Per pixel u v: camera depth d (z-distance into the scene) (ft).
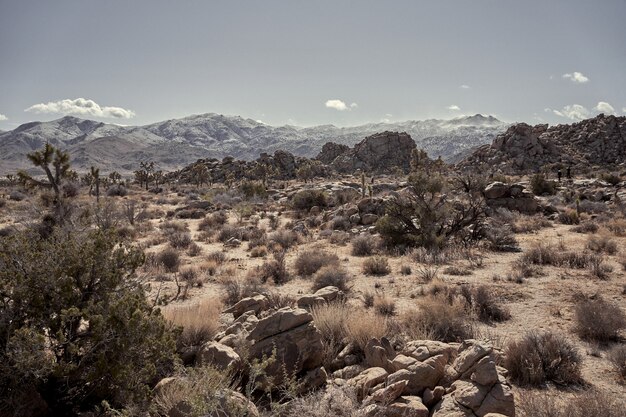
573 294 38.88
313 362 21.86
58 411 16.94
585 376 23.30
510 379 22.80
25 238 19.19
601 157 357.00
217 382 16.96
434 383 18.53
